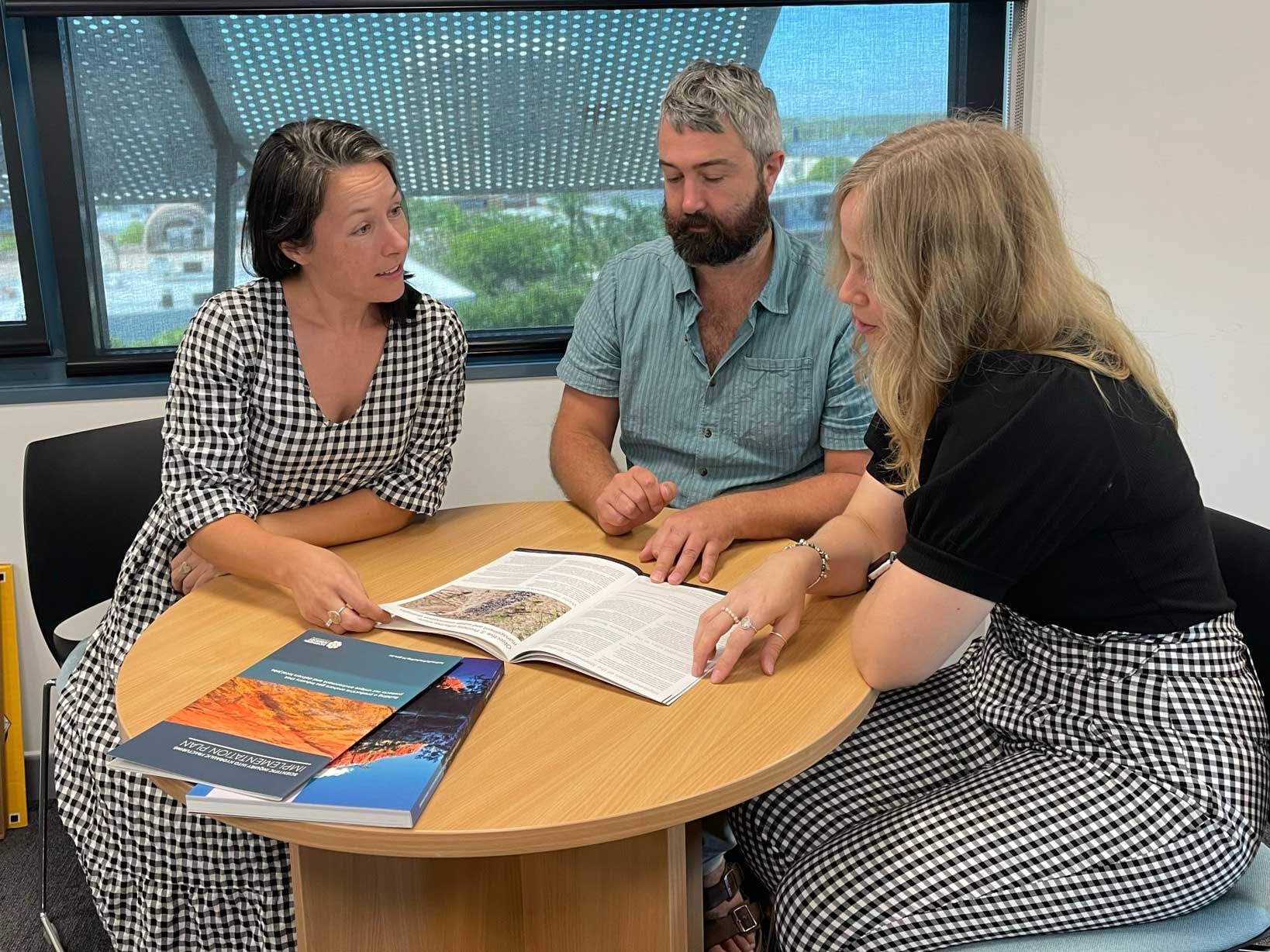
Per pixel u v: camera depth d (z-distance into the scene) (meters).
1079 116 2.19
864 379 1.34
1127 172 2.21
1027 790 1.17
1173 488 1.12
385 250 1.48
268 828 0.93
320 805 0.91
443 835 0.90
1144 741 1.13
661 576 1.43
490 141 2.24
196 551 1.50
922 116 2.32
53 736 2.20
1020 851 1.12
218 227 2.23
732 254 1.67
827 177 2.33
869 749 1.38
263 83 2.14
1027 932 1.11
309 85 2.16
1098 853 1.10
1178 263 2.26
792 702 1.12
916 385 1.17
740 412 1.81
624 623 1.28
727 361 1.79
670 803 0.94
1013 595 1.22
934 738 1.39
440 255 2.30
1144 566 1.12
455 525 1.73
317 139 1.43
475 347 2.32
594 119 2.25
